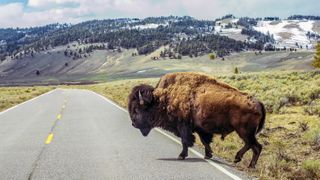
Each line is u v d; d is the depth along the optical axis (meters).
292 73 44.38
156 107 9.42
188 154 10.14
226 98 8.40
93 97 41.56
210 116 8.55
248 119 8.13
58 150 11.05
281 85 30.06
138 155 10.13
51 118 20.11
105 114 21.64
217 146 11.16
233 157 9.74
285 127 13.97
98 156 10.09
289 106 19.88
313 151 10.25
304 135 11.82
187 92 9.02
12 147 11.73
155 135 13.69
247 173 8.05
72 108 26.41
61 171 8.52
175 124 9.34
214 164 8.83
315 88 23.64
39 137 13.64
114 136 13.53
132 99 9.73
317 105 18.36
